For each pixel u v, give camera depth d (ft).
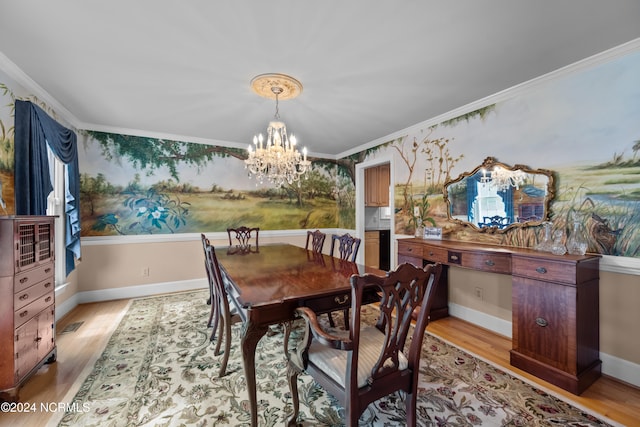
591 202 6.63
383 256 17.79
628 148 6.08
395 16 5.10
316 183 16.31
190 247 13.17
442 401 5.43
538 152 7.60
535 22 5.25
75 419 4.95
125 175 11.90
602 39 5.79
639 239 5.93
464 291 9.62
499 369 6.58
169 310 10.36
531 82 7.59
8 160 6.93
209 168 13.55
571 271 5.78
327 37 5.71
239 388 5.85
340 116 10.25
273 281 5.96
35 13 4.98
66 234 10.02
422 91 8.22
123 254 11.92
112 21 5.21
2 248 5.38
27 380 5.99
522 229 7.98
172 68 6.90
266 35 5.64
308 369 4.59
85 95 8.48
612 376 6.24
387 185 17.76
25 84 7.49
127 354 7.20
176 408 5.24
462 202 9.60
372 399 3.91
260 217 14.78
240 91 8.16
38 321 6.20
